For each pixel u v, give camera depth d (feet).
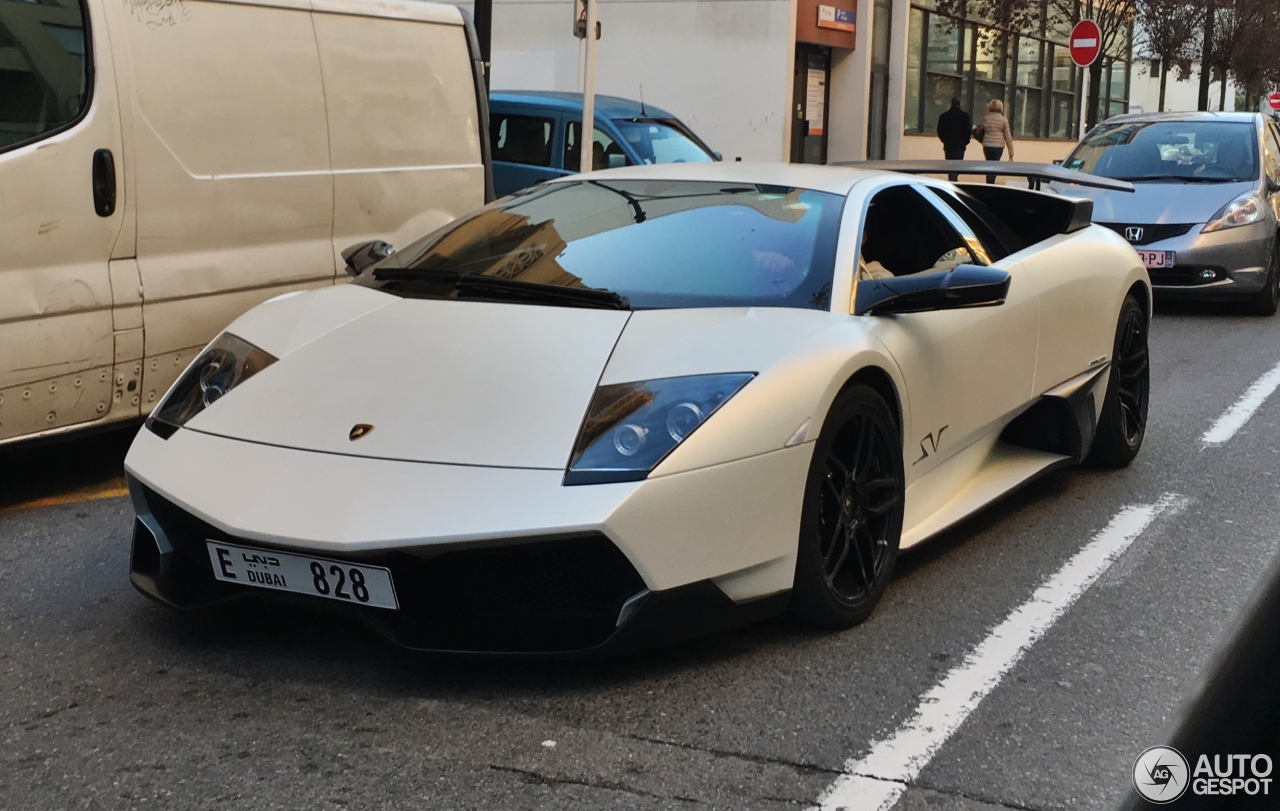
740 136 63.41
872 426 11.73
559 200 14.26
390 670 10.62
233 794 8.56
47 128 15.23
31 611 12.04
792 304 11.89
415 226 21.25
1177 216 33.83
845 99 70.64
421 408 10.41
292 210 18.76
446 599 9.93
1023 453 16.14
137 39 16.25
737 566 10.17
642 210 13.52
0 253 14.70
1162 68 110.32
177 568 10.85
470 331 11.35
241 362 11.70
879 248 13.25
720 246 12.62
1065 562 13.89
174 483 10.46
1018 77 93.50
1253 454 19.20
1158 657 11.25
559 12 64.80
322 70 19.26
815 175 14.19
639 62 64.39
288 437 10.52
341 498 9.80
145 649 11.08
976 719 9.91
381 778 8.79
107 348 16.10
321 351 11.52
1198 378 25.53
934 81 80.12
